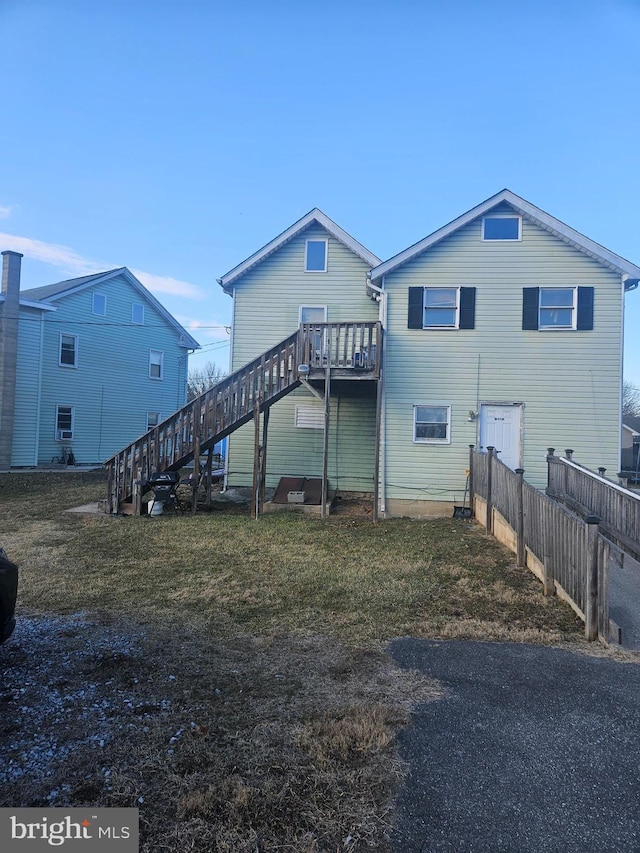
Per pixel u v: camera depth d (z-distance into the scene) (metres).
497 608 5.60
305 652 4.37
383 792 2.66
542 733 3.21
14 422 19.06
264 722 3.26
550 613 5.47
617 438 12.05
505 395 12.41
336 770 2.82
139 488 10.83
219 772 2.78
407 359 12.71
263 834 2.38
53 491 14.21
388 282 12.84
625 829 2.44
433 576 6.75
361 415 13.79
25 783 2.68
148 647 4.41
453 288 12.64
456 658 4.30
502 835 2.39
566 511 5.71
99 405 22.48
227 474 14.09
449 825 2.45
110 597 5.74
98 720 3.27
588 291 12.23
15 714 3.34
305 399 13.96
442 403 12.56
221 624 4.99
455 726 3.27
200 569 6.92
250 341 14.31
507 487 8.45
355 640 4.65
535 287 12.38
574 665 4.21
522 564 7.34
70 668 4.00
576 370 12.25
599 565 4.79
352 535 9.25
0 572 3.83
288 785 2.69
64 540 8.57
